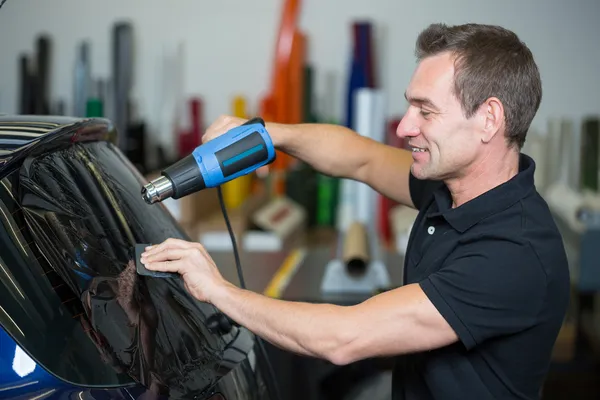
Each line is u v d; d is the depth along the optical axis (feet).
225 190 11.98
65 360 3.70
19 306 3.69
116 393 3.76
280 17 13.62
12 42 13.96
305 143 5.83
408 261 5.12
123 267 4.31
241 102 13.15
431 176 4.76
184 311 4.60
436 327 4.39
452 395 4.73
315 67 13.73
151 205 5.24
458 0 13.39
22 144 4.14
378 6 13.52
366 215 10.47
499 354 4.63
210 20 13.80
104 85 13.26
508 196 4.65
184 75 13.98
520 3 13.30
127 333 3.99
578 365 10.28
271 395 5.03
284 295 8.13
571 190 11.96
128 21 13.84
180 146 13.16
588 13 13.23
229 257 10.02
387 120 13.62
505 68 4.50
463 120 4.56
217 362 4.50
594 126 12.53
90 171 4.73
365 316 4.36
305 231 12.85
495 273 4.41
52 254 3.92
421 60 4.72
